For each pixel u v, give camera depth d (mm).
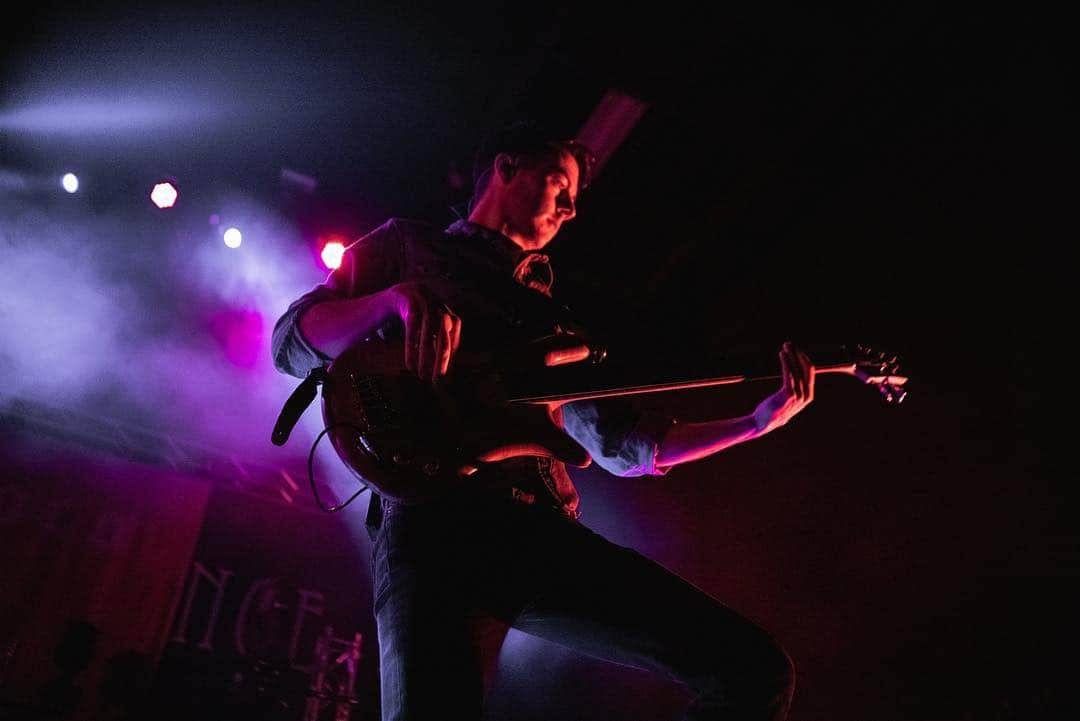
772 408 1882
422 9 5785
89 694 5676
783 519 5688
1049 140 4805
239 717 5828
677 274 7062
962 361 4965
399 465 1670
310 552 6859
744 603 5742
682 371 1909
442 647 1546
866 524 5215
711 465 6297
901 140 5777
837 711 5031
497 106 6309
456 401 1774
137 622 6098
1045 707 4117
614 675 5957
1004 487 4578
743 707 1534
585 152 2387
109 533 6277
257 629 6414
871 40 5492
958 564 4691
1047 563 4293
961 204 5254
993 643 4418
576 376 1860
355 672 6258
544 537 1662
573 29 5680
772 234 6641
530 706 5812
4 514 6070
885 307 5574
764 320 6527
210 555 6566
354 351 1805
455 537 1637
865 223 5918
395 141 6734
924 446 5027
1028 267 4750
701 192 6605
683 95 6016
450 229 2248
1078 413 4309
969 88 5352
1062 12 4801
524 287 2080
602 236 6953
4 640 5742
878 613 4992
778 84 5910
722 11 5520
